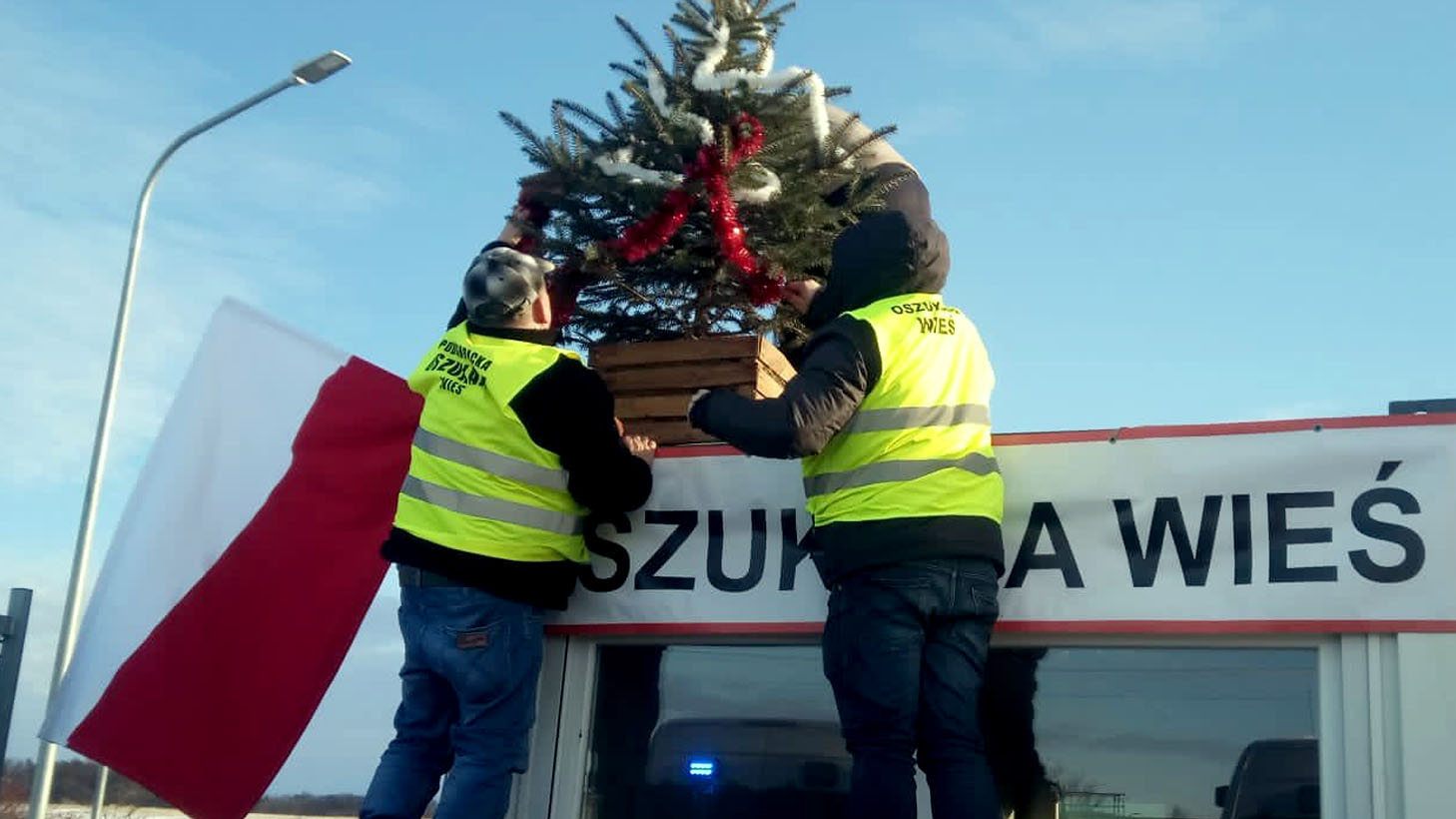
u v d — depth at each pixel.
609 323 5.47
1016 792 4.02
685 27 5.09
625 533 4.53
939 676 3.73
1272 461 3.92
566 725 4.49
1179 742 3.92
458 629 4.12
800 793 4.23
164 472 5.08
